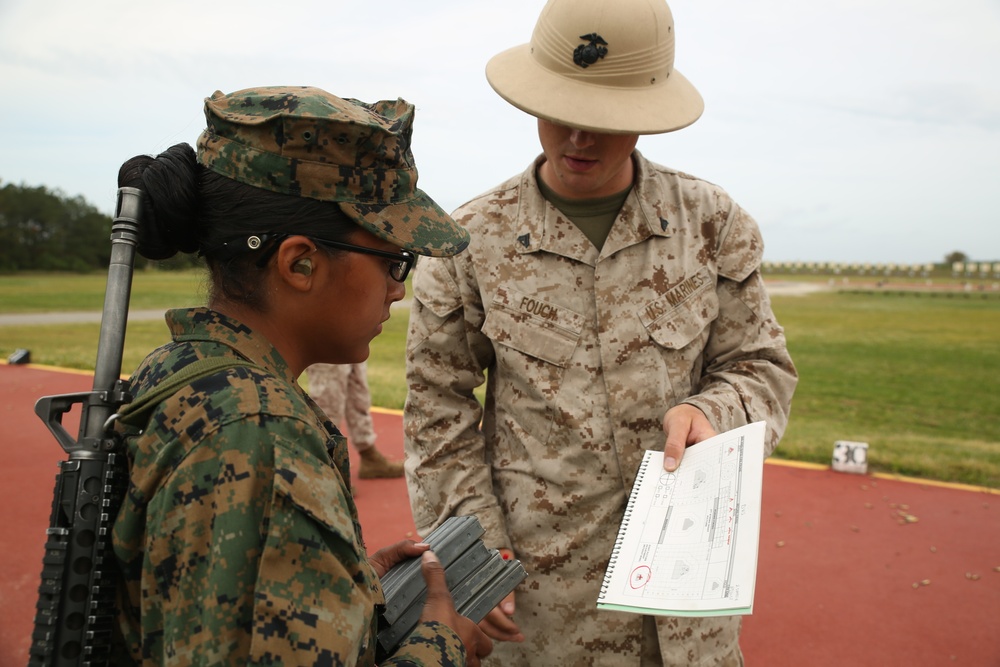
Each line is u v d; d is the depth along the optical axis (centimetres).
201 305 127
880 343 1587
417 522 221
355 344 123
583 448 206
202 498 99
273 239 112
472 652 134
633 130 185
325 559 100
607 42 190
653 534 163
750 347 218
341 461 120
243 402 104
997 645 374
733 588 135
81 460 108
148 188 113
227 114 113
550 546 209
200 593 97
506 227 215
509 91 196
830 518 526
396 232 117
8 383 956
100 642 107
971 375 1168
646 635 205
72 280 4075
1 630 362
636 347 207
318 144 111
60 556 106
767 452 209
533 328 210
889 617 401
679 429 190
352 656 98
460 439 219
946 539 492
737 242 218
